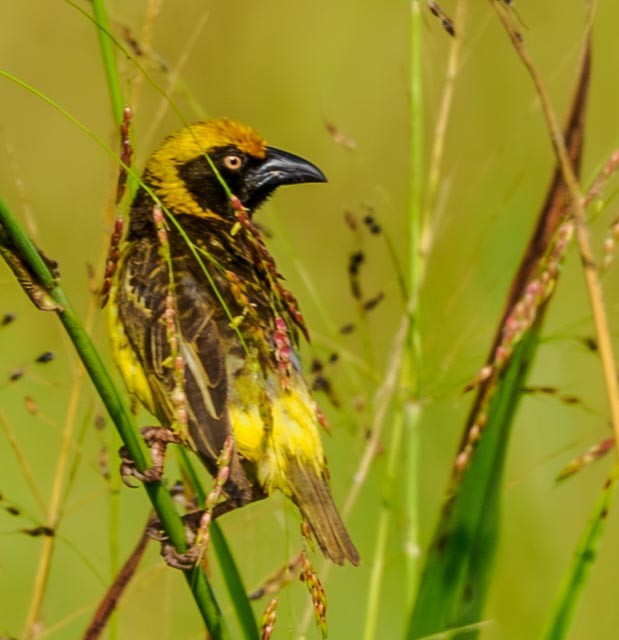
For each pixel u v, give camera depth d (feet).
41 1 53.52
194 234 28.63
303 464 25.16
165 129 49.60
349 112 53.42
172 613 36.99
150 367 25.88
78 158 52.60
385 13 54.03
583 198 24.53
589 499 40.27
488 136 49.98
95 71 53.57
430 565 27.61
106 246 27.53
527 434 40.52
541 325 27.07
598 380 43.09
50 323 46.16
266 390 25.18
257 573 34.71
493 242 38.29
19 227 21.03
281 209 51.70
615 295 45.70
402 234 50.70
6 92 52.75
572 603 25.30
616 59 51.90
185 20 52.44
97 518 40.60
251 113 53.11
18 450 27.68
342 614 37.04
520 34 22.59
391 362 29.53
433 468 39.78
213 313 25.81
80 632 38.45
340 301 49.55
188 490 26.53
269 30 53.78
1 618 38.40
